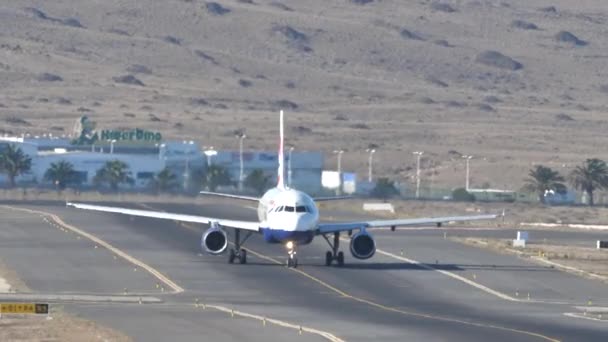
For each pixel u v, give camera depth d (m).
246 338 183.50
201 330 191.38
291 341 181.00
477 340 186.88
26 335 183.25
